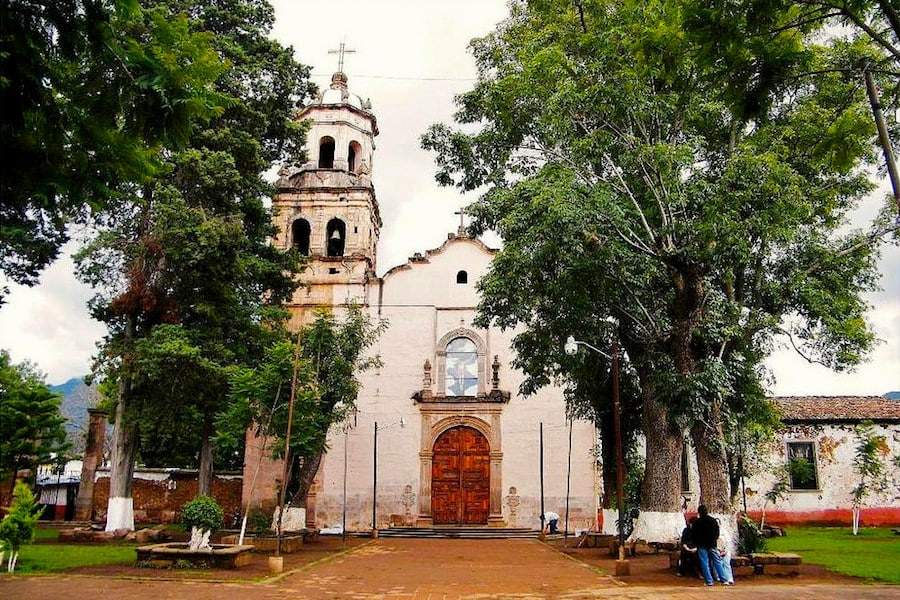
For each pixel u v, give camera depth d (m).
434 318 32.47
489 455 30.91
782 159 16.53
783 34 8.61
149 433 26.58
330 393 24.62
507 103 17.86
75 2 6.54
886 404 32.06
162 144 7.41
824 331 19.17
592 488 30.05
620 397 21.97
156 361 20.19
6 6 6.12
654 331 17.06
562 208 14.47
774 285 17.31
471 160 21.83
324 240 32.97
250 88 24.56
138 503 33.22
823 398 33.28
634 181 17.08
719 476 15.43
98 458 34.09
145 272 21.66
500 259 18.42
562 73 16.62
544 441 30.77
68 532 21.62
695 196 15.01
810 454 30.42
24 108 6.38
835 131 10.04
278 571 14.98
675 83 10.09
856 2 8.33
